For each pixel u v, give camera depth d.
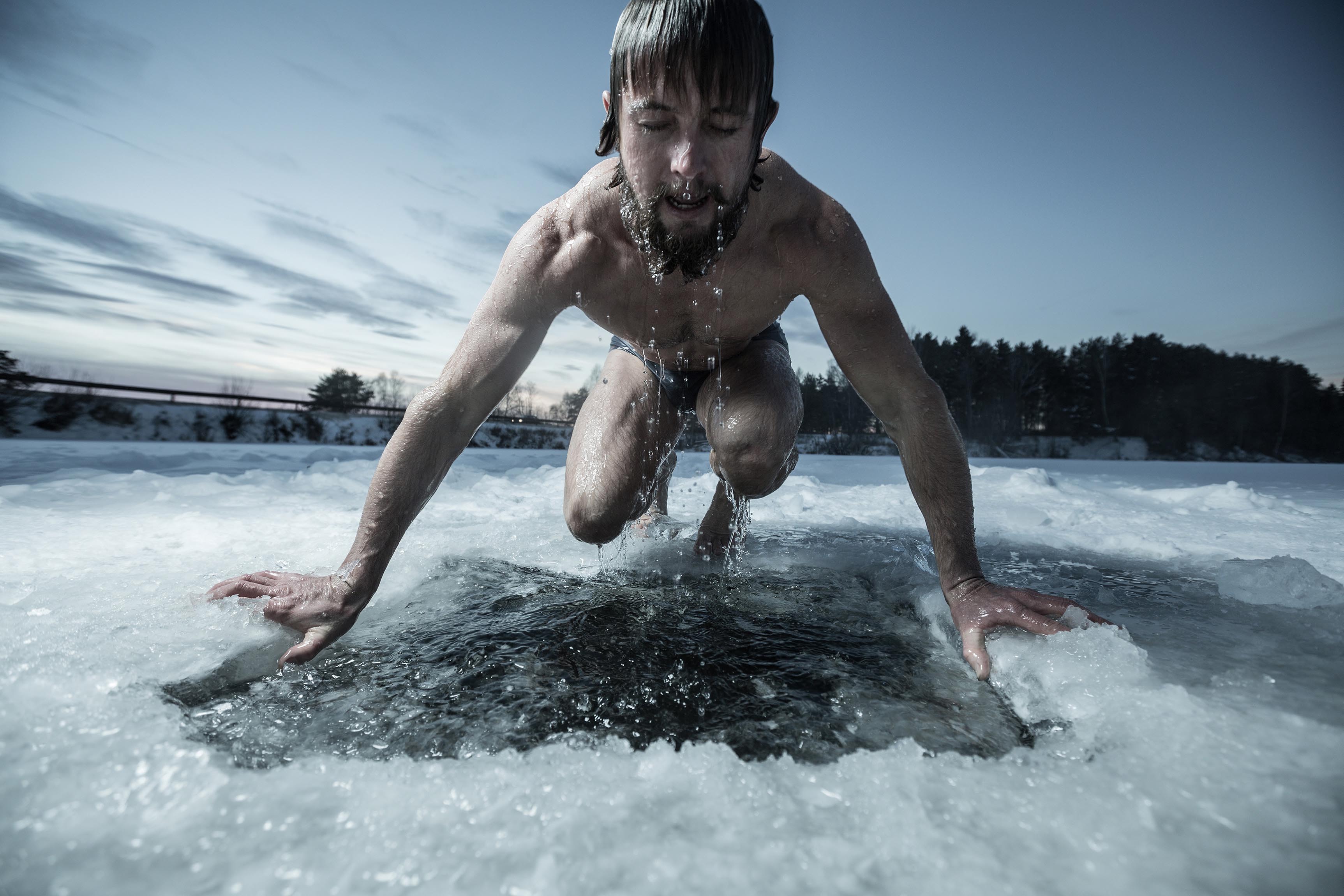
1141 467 16.22
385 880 0.71
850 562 2.73
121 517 3.36
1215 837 0.78
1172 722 1.09
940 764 0.99
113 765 0.94
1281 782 0.90
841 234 1.75
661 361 2.33
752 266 1.78
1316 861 0.74
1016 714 1.29
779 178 1.74
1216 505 5.05
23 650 1.38
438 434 1.74
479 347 1.76
